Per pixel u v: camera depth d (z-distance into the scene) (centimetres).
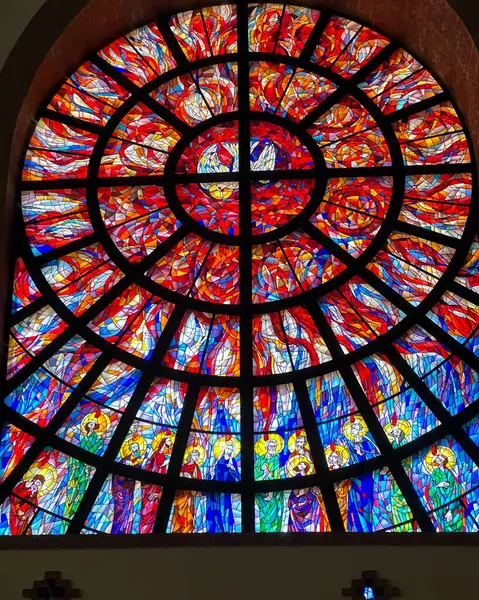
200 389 1109
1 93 1177
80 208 1198
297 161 1216
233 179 1203
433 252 1161
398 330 1116
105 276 1161
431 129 1234
